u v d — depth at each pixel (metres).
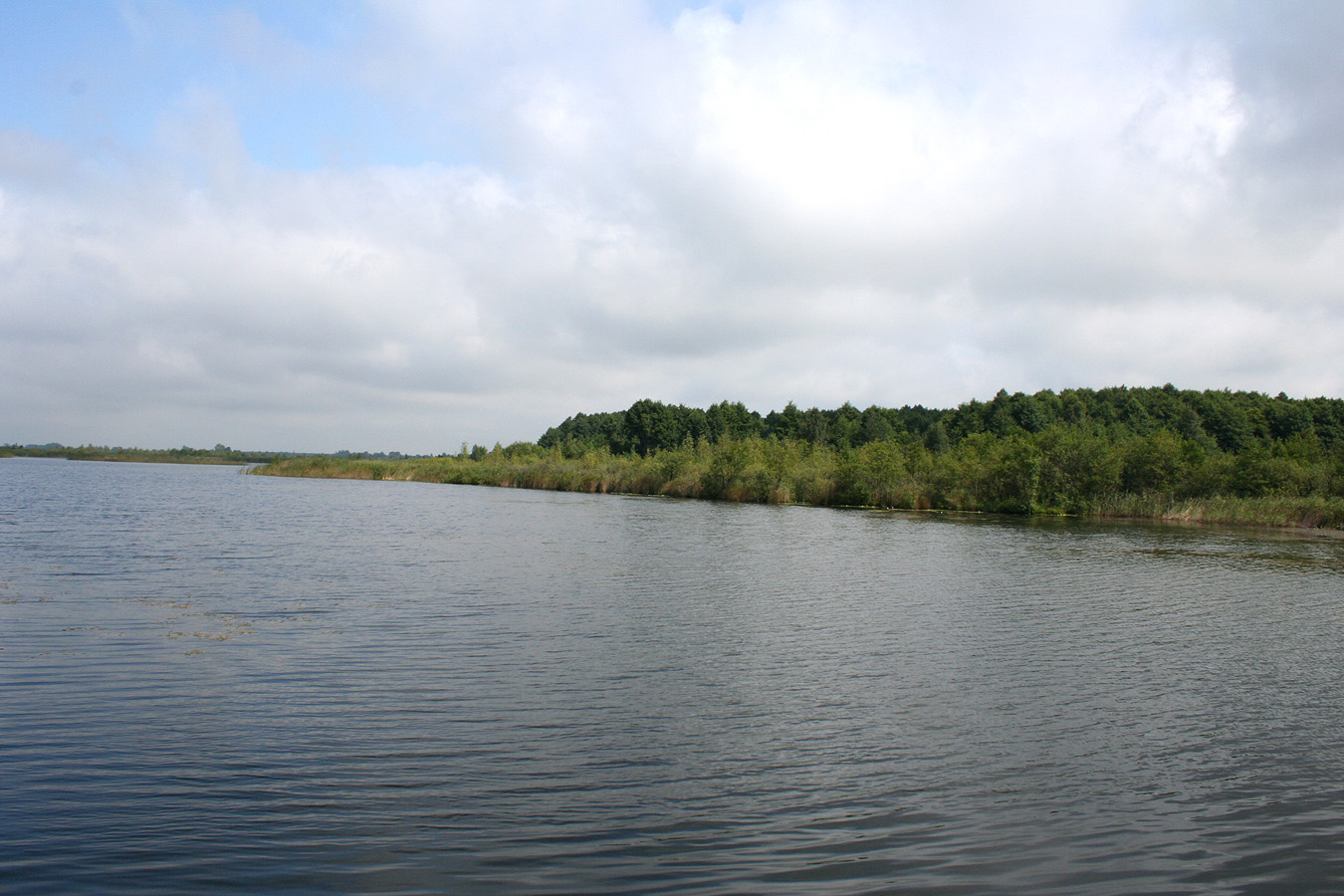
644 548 33.72
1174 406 131.88
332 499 67.50
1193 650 16.66
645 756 10.20
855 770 9.88
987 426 122.38
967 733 11.32
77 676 13.20
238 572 24.56
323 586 22.33
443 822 8.30
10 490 67.44
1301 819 8.77
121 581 22.44
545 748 10.42
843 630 17.91
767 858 7.67
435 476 116.56
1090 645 16.94
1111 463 62.06
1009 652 16.17
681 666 14.58
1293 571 29.91
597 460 105.50
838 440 122.38
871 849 7.89
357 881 7.18
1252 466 60.22
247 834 8.02
